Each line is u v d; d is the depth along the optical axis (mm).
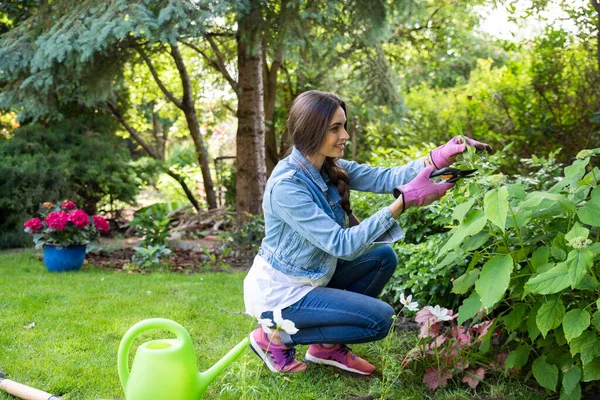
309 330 2430
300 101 2342
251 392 2293
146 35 4598
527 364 2543
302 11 5594
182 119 11656
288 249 2365
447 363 2457
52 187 7281
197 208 9750
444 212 3271
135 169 8625
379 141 9375
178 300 3838
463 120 7766
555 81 6223
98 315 3396
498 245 2270
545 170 3676
